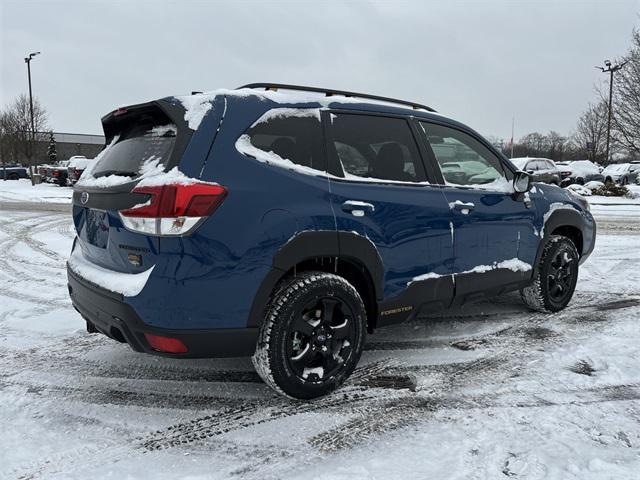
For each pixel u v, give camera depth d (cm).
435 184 379
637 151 2322
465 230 387
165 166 277
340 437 275
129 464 250
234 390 331
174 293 269
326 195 314
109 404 312
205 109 290
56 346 409
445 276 375
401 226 345
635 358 373
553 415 294
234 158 287
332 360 317
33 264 731
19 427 283
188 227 267
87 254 340
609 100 2588
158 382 343
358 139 348
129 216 277
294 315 298
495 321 471
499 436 272
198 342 278
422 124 391
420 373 356
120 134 352
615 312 496
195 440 272
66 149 6569
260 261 286
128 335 283
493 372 357
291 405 310
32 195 2123
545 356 384
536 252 458
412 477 238
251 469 246
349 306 320
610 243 911
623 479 232
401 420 292
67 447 264
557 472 238
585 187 2167
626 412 297
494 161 439
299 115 323
